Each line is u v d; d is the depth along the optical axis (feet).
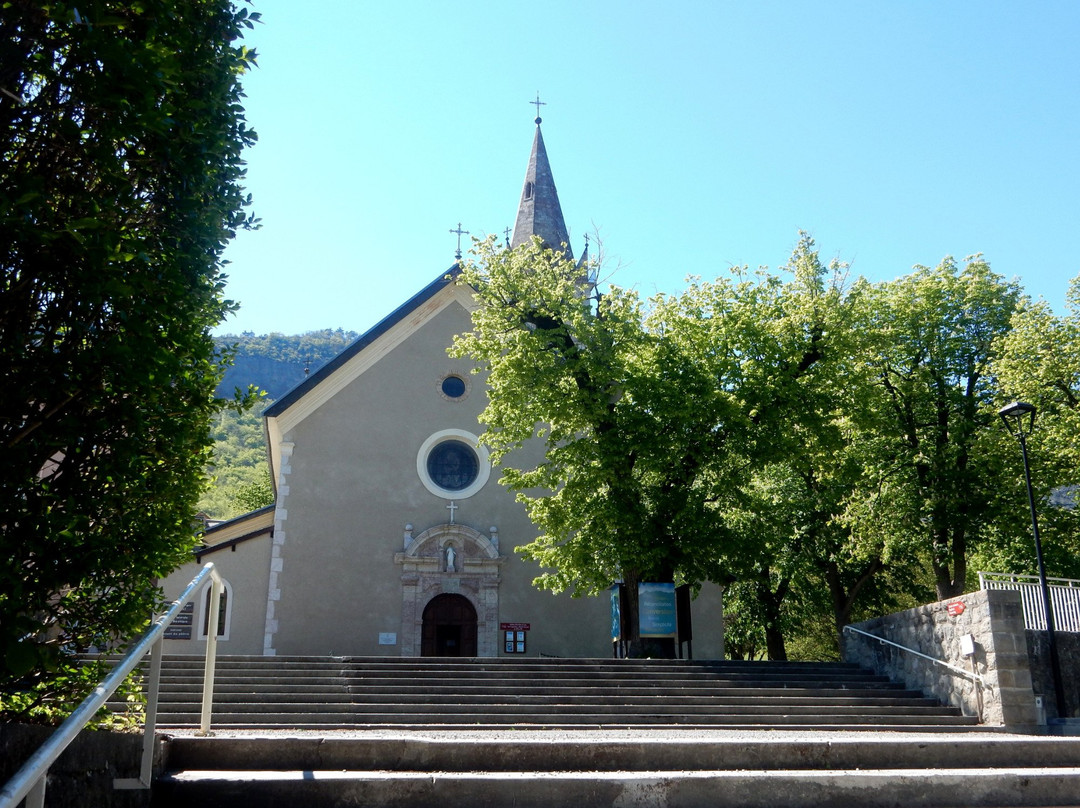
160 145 18.31
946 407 101.71
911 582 119.03
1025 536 96.78
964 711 52.44
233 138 22.11
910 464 100.42
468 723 46.29
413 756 25.12
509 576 89.56
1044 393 91.66
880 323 100.68
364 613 85.56
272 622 83.61
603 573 77.41
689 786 22.61
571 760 25.76
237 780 20.93
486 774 23.25
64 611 20.15
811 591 120.16
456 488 91.66
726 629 129.80
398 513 88.94
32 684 19.40
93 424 17.47
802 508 105.50
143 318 17.07
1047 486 94.02
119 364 16.87
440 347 94.48
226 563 87.97
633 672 59.62
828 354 79.77
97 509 19.16
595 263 83.56
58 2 14.43
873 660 62.54
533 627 88.48
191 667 56.75
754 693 55.11
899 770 25.79
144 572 21.16
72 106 16.42
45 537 16.40
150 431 20.18
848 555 110.83
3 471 15.40
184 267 20.15
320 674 56.34
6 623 14.30
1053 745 28.27
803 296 82.48
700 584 78.13
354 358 92.38
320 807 21.15
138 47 16.25
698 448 76.54
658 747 26.25
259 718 45.34
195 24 20.29
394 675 57.16
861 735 41.96
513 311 78.43
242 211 22.89
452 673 58.23
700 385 74.95
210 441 23.04
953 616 54.03
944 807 23.32
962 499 97.55
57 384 16.40
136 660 15.99
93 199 16.44
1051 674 57.62
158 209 19.54
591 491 77.05
